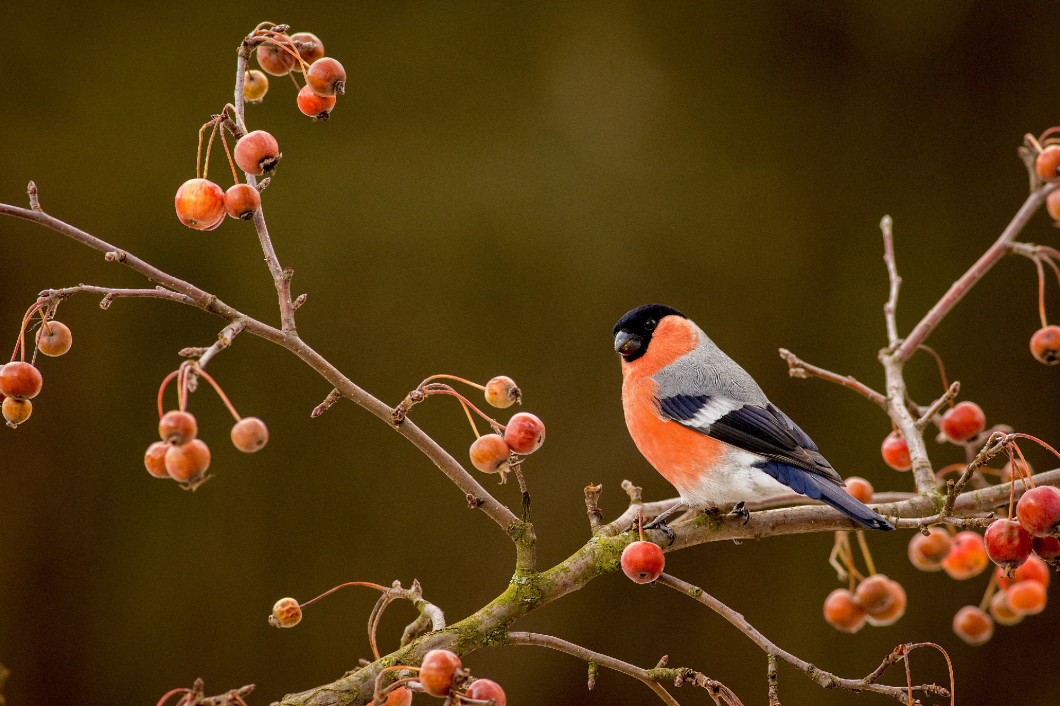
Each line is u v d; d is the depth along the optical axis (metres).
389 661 4.20
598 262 11.80
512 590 4.48
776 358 11.81
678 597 11.16
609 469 11.34
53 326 4.03
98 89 11.24
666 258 11.88
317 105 4.31
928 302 11.98
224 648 10.59
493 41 12.20
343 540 10.99
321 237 11.38
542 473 11.27
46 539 10.46
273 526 10.91
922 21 12.27
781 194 12.18
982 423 5.96
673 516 8.05
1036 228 12.02
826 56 12.48
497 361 11.52
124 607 10.51
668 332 6.73
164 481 10.83
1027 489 4.33
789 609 11.26
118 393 10.84
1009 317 11.94
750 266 11.98
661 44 12.41
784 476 5.67
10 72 11.02
